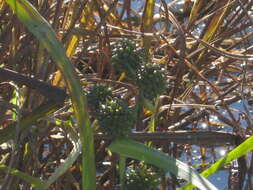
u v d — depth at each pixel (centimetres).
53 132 66
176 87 67
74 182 64
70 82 47
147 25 70
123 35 75
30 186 62
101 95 52
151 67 53
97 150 66
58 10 63
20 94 60
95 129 58
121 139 51
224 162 52
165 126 67
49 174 69
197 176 48
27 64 66
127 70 53
